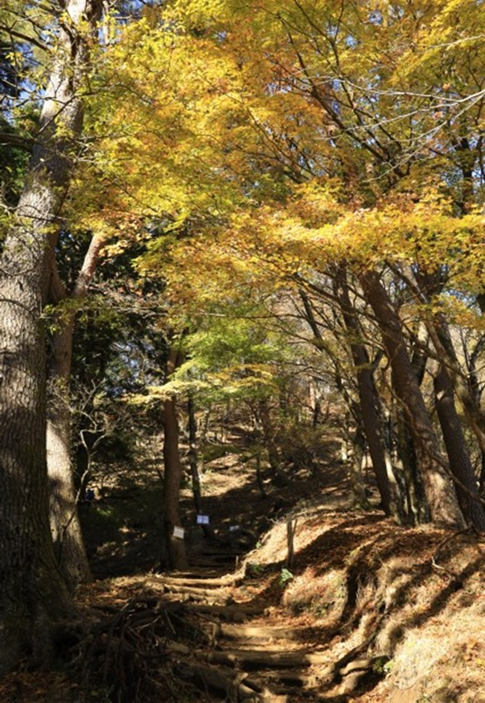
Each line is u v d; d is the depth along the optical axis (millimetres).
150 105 7277
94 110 8398
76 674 6812
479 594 7766
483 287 7594
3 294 8000
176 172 7453
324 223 7438
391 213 6656
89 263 13914
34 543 7488
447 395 12289
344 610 9727
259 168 9242
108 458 18953
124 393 18375
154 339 18969
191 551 21484
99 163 7227
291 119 8266
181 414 25422
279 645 9133
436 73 7789
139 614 7727
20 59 7617
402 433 15227
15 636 7051
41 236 8148
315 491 25875
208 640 8633
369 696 7230
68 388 13445
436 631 7375
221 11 7340
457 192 9031
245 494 28188
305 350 15453
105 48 6953
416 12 7543
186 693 6977
